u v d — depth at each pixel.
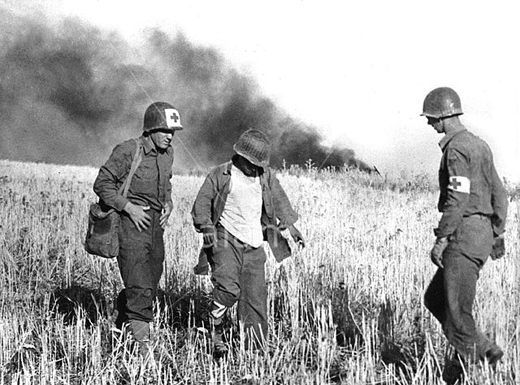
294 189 13.07
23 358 5.88
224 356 5.91
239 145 6.07
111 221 6.26
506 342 5.01
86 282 8.41
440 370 5.02
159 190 6.39
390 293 7.02
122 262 6.27
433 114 5.19
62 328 6.50
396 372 5.54
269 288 7.34
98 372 5.43
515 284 5.48
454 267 5.02
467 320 5.04
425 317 6.29
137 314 6.21
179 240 9.24
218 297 6.08
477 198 5.04
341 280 7.61
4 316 6.67
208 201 6.21
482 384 4.74
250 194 6.17
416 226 9.84
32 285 8.16
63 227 10.42
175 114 6.32
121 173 6.31
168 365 5.63
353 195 12.71
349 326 6.51
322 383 5.22
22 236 9.61
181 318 7.30
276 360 5.66
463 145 5.02
